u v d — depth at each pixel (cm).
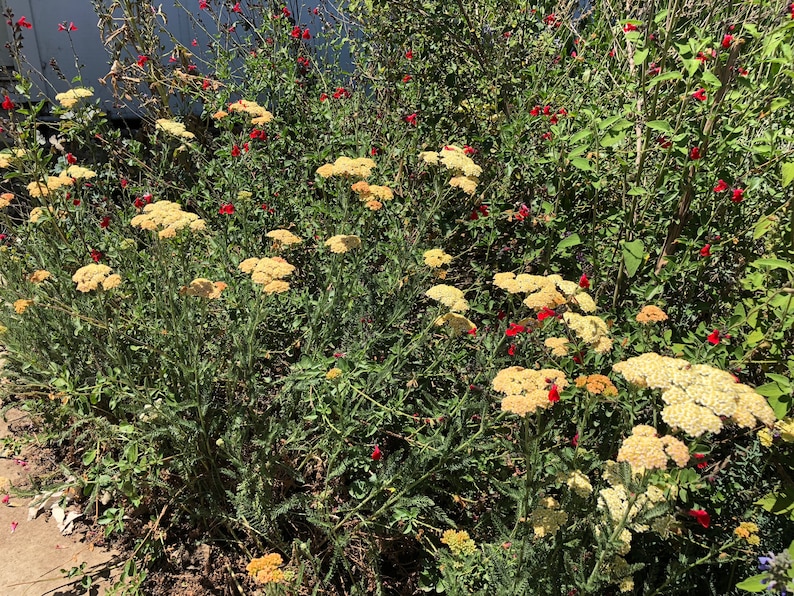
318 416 83
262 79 136
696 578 74
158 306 88
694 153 93
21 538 85
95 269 80
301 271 116
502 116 134
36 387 98
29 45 176
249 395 87
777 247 88
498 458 82
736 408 55
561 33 153
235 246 113
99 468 80
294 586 67
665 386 58
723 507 78
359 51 155
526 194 126
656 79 93
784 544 74
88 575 80
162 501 87
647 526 60
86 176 103
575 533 66
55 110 119
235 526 85
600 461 70
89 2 177
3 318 96
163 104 155
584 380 69
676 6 98
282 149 129
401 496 74
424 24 136
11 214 140
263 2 167
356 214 112
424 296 108
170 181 138
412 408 82
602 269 105
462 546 69
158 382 88
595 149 101
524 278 79
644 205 105
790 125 101
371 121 144
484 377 82
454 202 129
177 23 183
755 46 108
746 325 90
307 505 79
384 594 80
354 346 85
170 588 79
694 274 99
